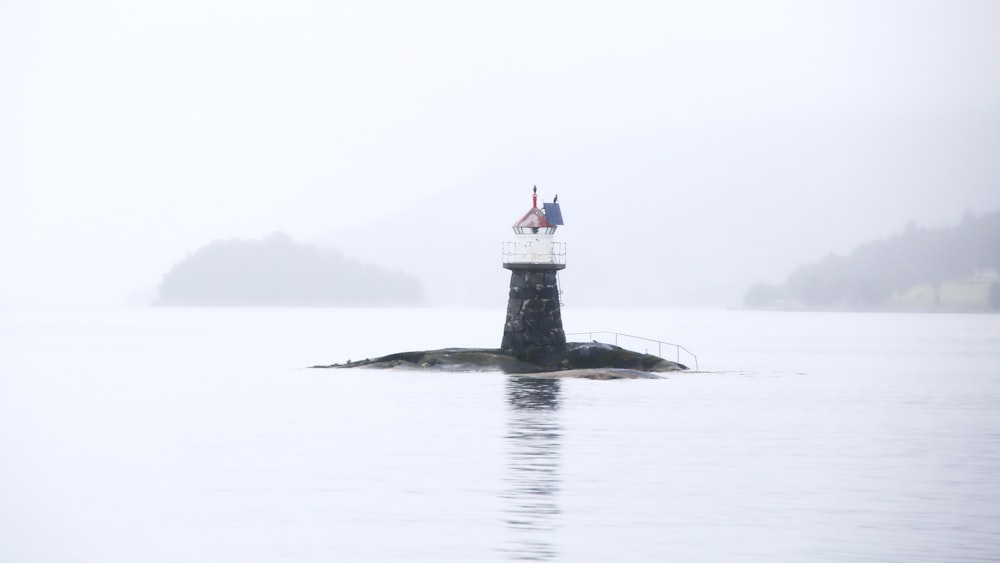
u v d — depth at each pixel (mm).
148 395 143625
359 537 61594
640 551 58531
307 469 82562
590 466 83812
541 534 62094
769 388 157375
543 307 158375
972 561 56562
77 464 85625
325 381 159125
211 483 77188
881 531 62812
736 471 81938
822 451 92562
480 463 85062
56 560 58031
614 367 164625
